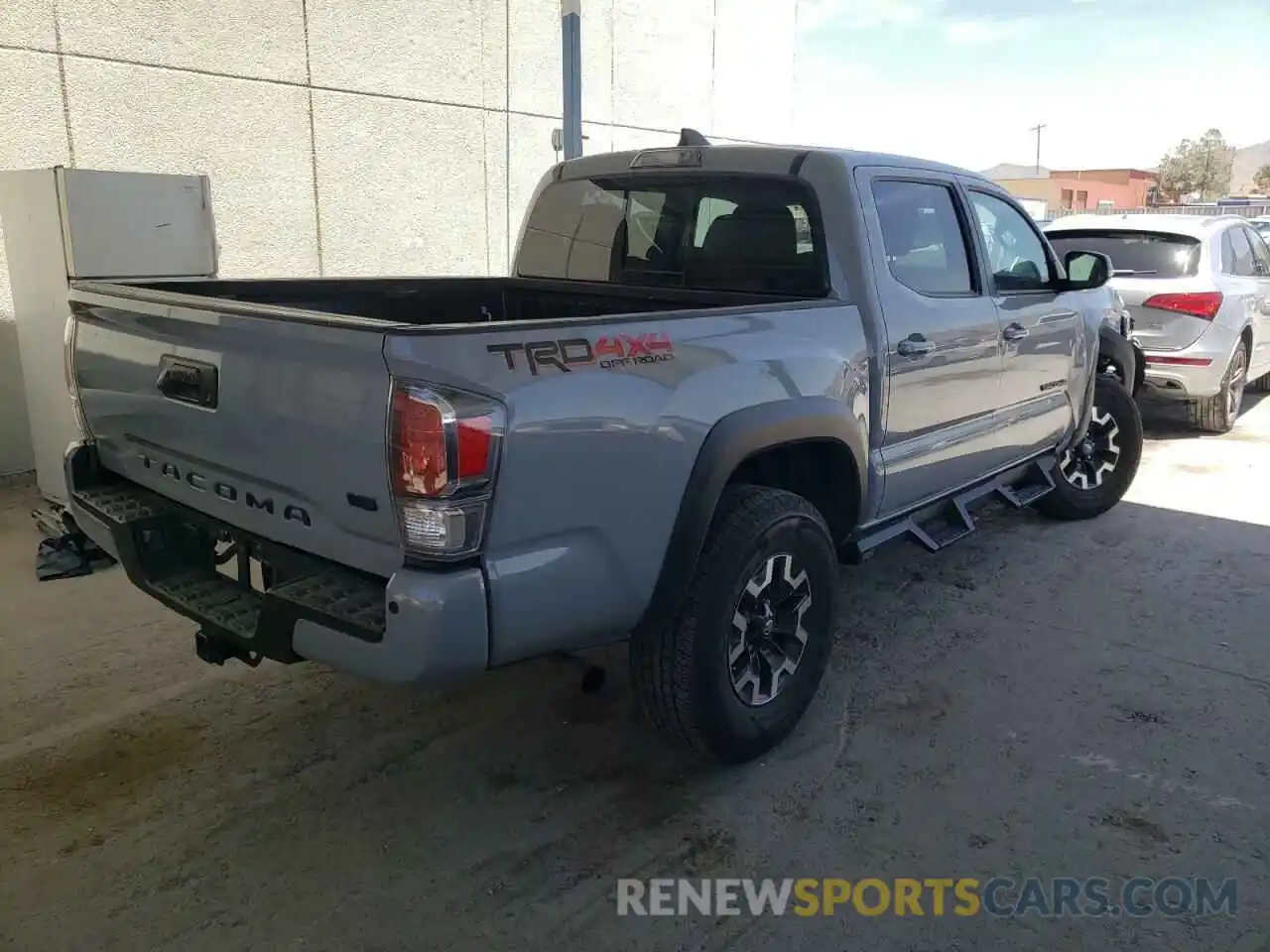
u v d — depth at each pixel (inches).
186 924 100.6
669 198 163.5
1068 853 113.4
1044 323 193.0
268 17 269.1
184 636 165.3
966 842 115.3
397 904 104.0
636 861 111.7
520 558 97.7
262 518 108.7
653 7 382.9
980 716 143.8
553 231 182.1
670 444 108.7
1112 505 239.9
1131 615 180.5
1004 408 184.5
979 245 174.4
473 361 92.6
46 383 212.8
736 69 429.4
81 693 146.0
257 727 138.6
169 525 121.8
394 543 95.0
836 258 144.2
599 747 135.0
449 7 311.4
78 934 98.9
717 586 117.8
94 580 186.9
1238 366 331.6
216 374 107.3
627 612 109.0
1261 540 222.2
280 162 279.0
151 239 206.2
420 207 316.2
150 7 246.2
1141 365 252.4
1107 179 2933.1
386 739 136.3
